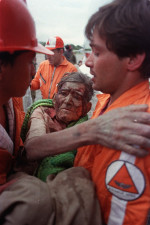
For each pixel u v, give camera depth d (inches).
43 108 47.9
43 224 25.0
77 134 29.5
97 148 30.0
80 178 28.7
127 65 26.6
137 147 24.6
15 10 27.4
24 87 31.6
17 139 39.8
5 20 26.9
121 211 25.4
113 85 28.6
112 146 25.8
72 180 28.5
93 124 28.0
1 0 26.5
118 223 25.6
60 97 45.2
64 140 30.8
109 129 26.0
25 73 30.5
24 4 29.3
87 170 31.1
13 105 40.5
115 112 26.5
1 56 27.9
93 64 28.9
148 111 26.0
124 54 25.8
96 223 26.0
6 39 27.4
